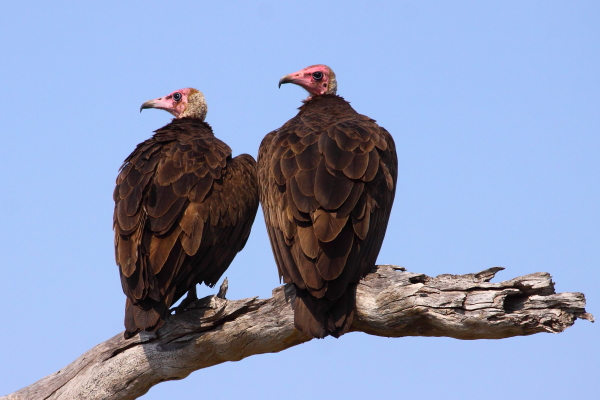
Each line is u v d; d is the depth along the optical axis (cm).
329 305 1080
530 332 1071
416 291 1091
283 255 1159
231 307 1159
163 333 1185
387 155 1274
